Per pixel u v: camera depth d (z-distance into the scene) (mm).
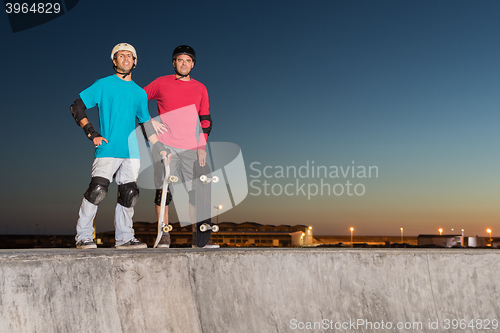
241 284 2592
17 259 1826
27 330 1782
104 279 2094
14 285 1795
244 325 2510
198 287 2461
